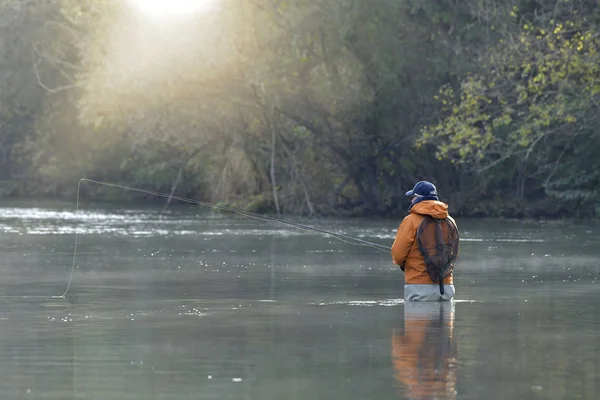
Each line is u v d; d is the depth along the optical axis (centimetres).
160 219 5697
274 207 6397
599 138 5694
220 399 1116
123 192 8962
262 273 2566
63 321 1705
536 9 5575
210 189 7175
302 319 1716
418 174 6319
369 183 6294
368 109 6066
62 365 1306
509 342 1467
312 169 6359
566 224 5175
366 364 1303
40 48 8950
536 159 5991
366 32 5869
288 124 6366
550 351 1394
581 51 5062
